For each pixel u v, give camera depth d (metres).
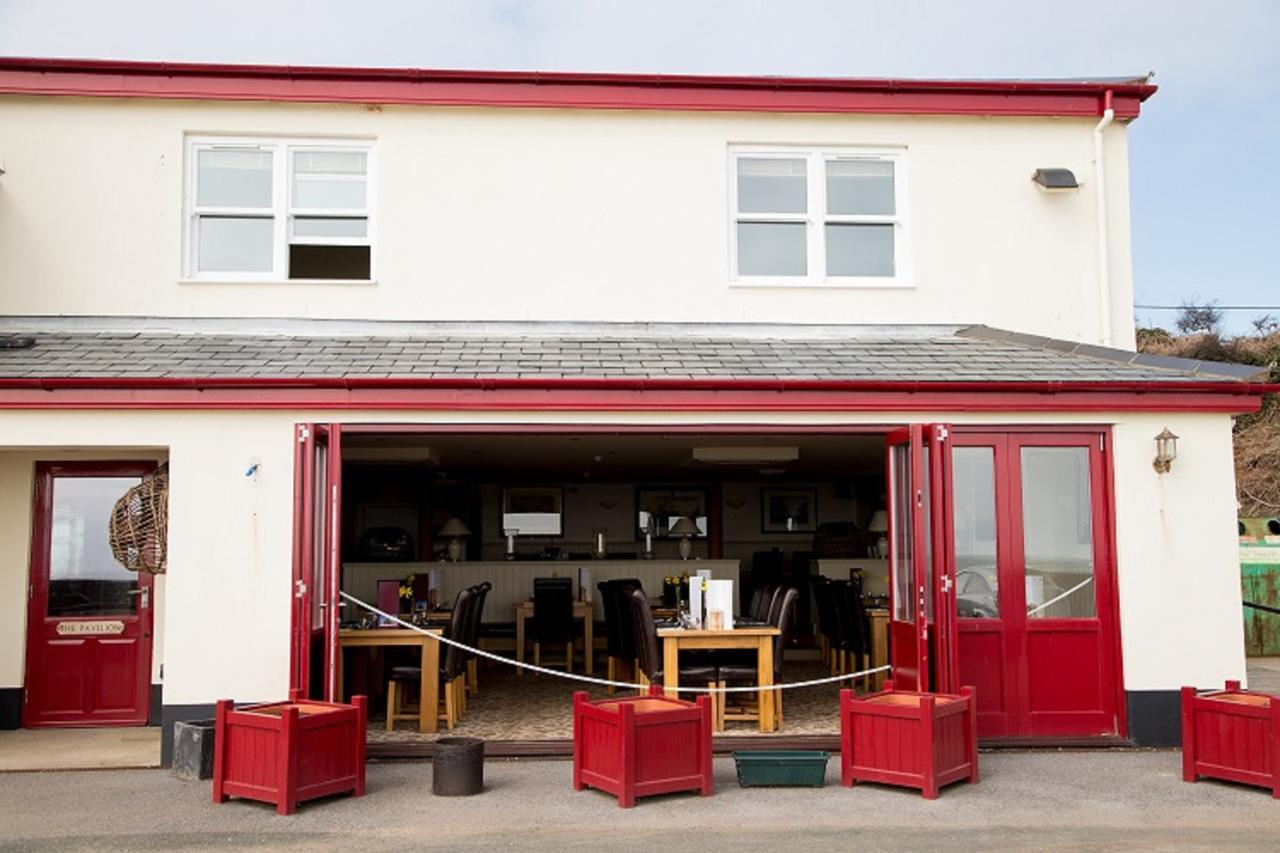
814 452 12.75
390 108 10.22
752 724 9.33
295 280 9.98
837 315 10.35
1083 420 8.48
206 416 8.05
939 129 10.64
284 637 7.98
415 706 9.96
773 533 17.88
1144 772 7.53
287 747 6.51
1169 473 8.51
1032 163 10.69
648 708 7.25
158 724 9.49
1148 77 10.77
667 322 10.20
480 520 17.25
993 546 8.43
